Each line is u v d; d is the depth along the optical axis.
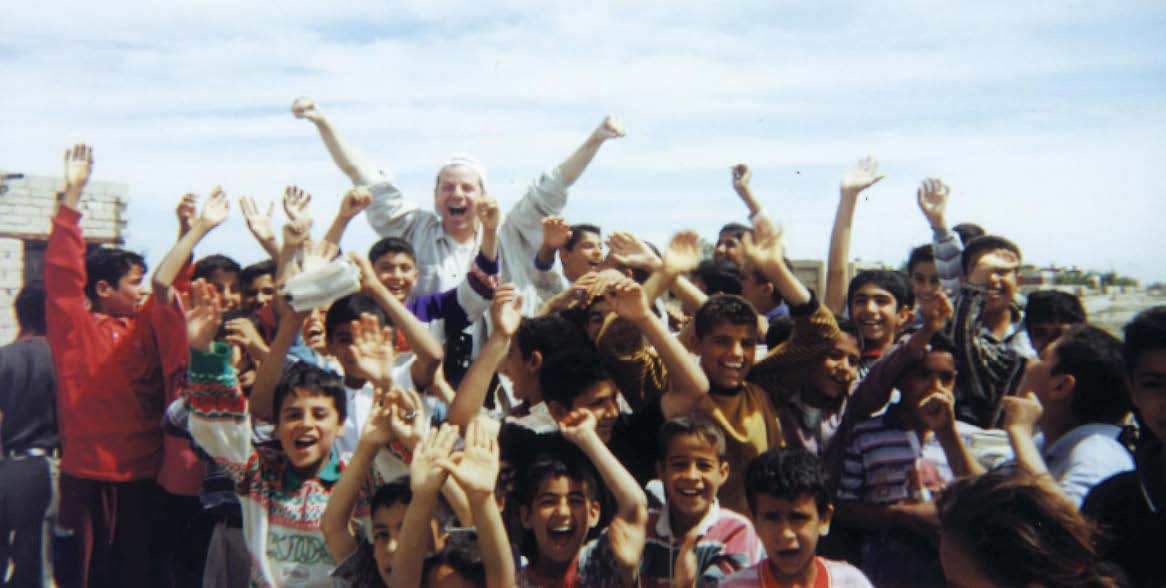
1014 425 3.78
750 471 3.73
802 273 9.84
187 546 5.60
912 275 6.94
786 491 3.62
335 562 4.00
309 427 4.27
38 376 6.10
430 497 3.59
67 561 5.58
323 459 4.41
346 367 4.72
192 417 4.34
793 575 3.66
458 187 6.64
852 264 8.28
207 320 4.33
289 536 4.27
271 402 4.68
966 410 5.19
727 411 4.54
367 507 4.23
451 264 6.64
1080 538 2.37
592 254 6.61
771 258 4.66
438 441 3.69
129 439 5.52
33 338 6.25
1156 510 3.24
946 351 4.51
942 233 6.67
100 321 5.63
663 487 4.06
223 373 4.33
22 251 10.47
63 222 5.62
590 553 3.87
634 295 4.38
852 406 4.68
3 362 6.07
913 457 4.55
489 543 3.60
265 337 5.88
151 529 5.58
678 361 4.38
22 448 6.03
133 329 5.59
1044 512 2.37
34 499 5.94
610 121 6.46
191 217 6.00
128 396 5.53
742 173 7.19
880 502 4.50
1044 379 4.08
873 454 4.57
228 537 5.16
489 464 3.65
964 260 6.10
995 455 4.67
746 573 3.75
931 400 4.40
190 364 4.33
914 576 4.30
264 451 4.39
